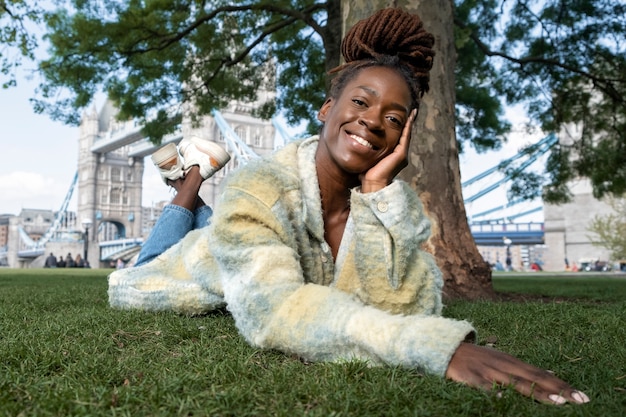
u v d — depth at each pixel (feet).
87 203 393.29
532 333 7.19
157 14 32.65
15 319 7.80
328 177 5.43
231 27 35.22
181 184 8.94
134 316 7.40
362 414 3.45
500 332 7.36
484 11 35.47
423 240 5.45
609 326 7.65
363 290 5.26
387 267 5.05
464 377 3.82
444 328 3.99
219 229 4.90
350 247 5.34
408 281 5.21
